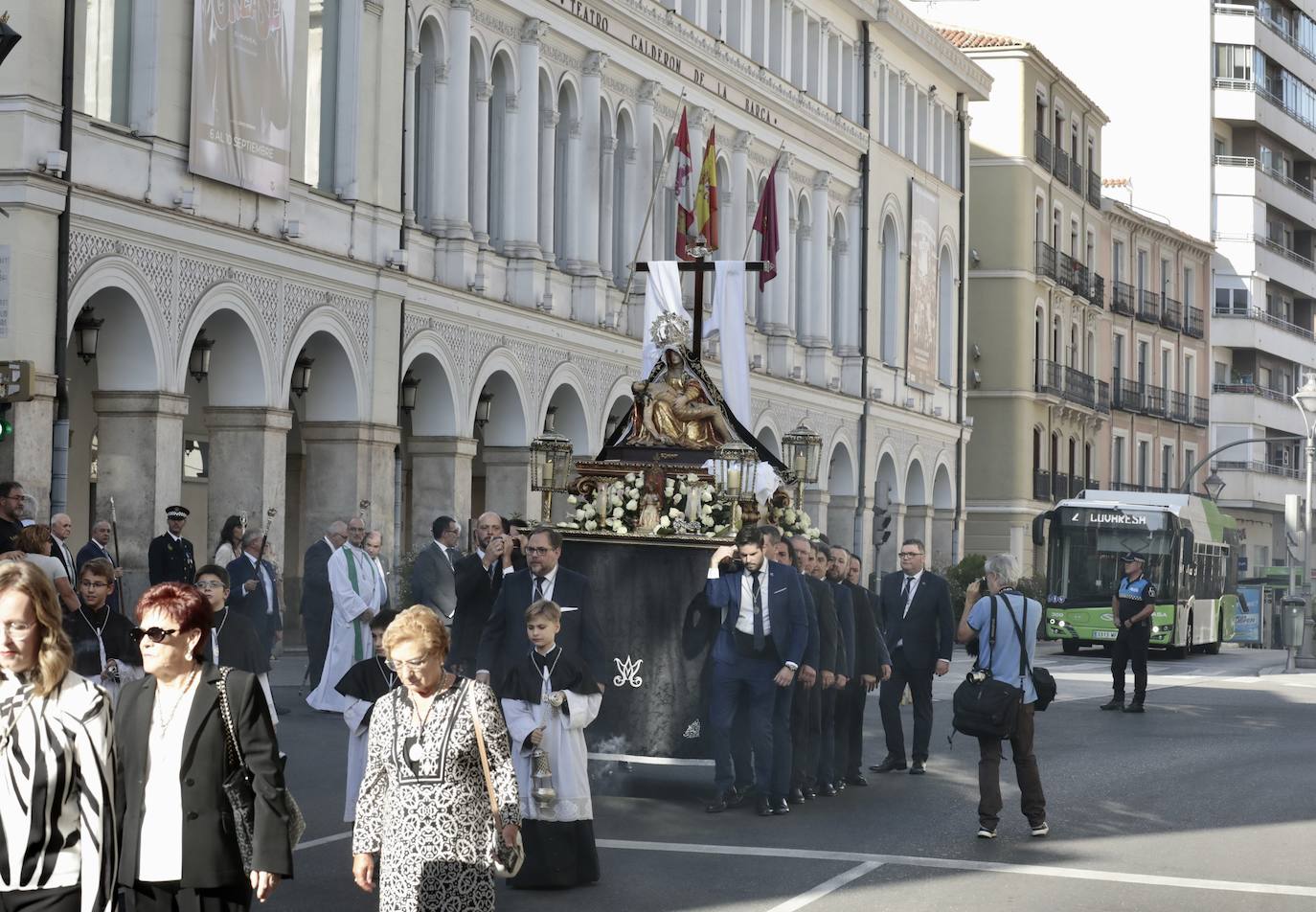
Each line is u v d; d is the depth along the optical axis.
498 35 84.44
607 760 37.53
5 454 54.28
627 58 95.88
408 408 78.19
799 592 35.62
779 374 115.06
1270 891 29.05
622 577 37.69
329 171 73.44
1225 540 127.81
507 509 86.06
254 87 65.81
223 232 64.25
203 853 17.77
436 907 19.23
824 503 122.31
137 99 61.34
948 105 147.12
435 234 80.12
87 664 30.28
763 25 113.25
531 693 28.25
